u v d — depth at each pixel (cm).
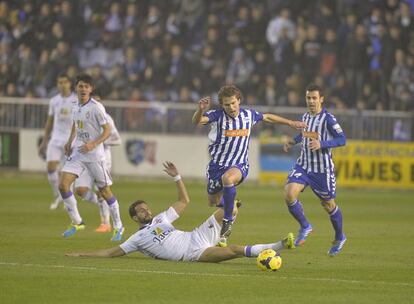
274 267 2603
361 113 6862
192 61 7675
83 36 8288
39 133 7306
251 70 7600
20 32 8306
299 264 2808
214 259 2734
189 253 2758
